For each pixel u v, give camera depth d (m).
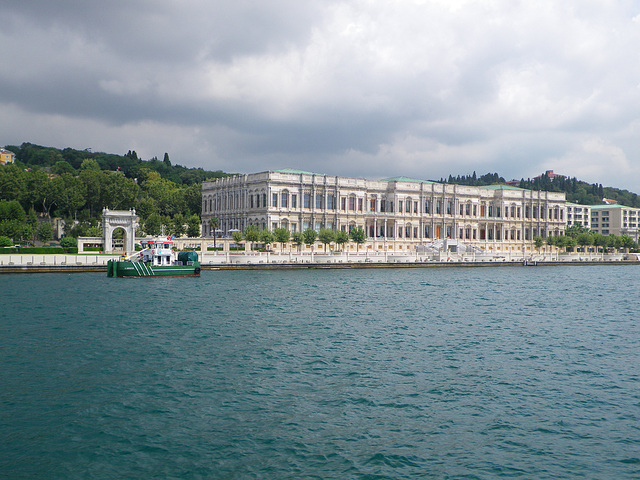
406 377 41.72
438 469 27.34
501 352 50.22
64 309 69.81
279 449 29.22
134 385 38.97
